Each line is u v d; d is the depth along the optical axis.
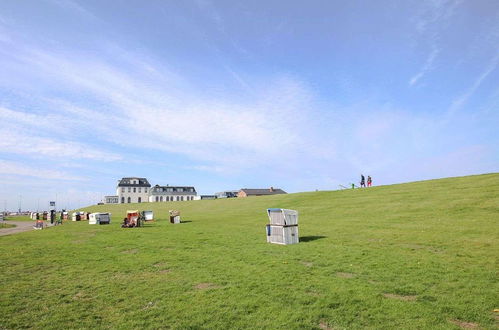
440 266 11.60
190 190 145.12
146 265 13.56
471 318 7.21
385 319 7.26
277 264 12.92
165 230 28.55
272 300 8.65
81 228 34.97
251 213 43.34
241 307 8.19
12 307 8.56
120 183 139.12
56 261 14.85
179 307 8.30
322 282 10.19
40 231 33.38
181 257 15.13
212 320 7.44
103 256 16.03
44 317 7.89
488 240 15.59
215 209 59.09
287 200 52.47
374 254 14.09
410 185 43.34
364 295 8.81
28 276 12.02
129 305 8.63
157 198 136.50
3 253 17.44
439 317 7.26
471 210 24.44
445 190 34.88
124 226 34.12
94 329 7.14
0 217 65.56
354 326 6.94
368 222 24.72
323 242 17.94
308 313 7.65
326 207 37.75
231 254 15.49
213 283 10.53
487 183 34.28
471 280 9.86
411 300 8.48
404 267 11.66
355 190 49.09
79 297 9.44
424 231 19.22
